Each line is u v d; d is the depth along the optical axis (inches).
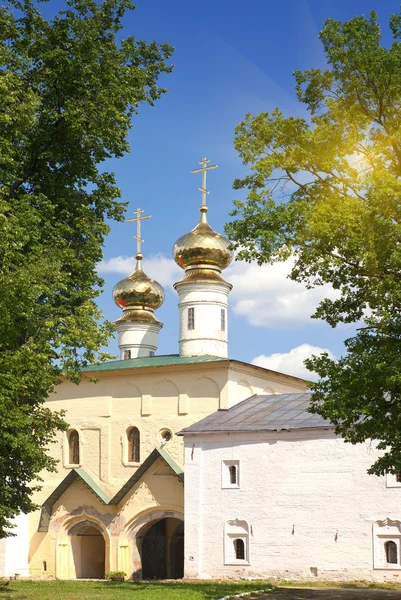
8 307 949.8
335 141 945.5
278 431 1477.6
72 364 1066.7
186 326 1945.1
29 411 1032.8
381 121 964.0
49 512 1802.4
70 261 1087.6
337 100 969.5
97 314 1098.1
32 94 1024.2
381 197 871.7
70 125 1071.6
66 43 1092.5
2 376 945.5
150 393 1818.4
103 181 1182.3
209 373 1763.0
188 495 1534.2
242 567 1456.7
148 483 1701.5
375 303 906.7
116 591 1110.4
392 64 926.4
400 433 863.1
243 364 1763.0
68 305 1109.1
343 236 890.1
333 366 898.7
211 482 1521.9
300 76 983.0
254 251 943.7
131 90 1109.1
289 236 926.4
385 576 1344.7
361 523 1380.4
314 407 942.4
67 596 1042.7
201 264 1975.9
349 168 940.0
